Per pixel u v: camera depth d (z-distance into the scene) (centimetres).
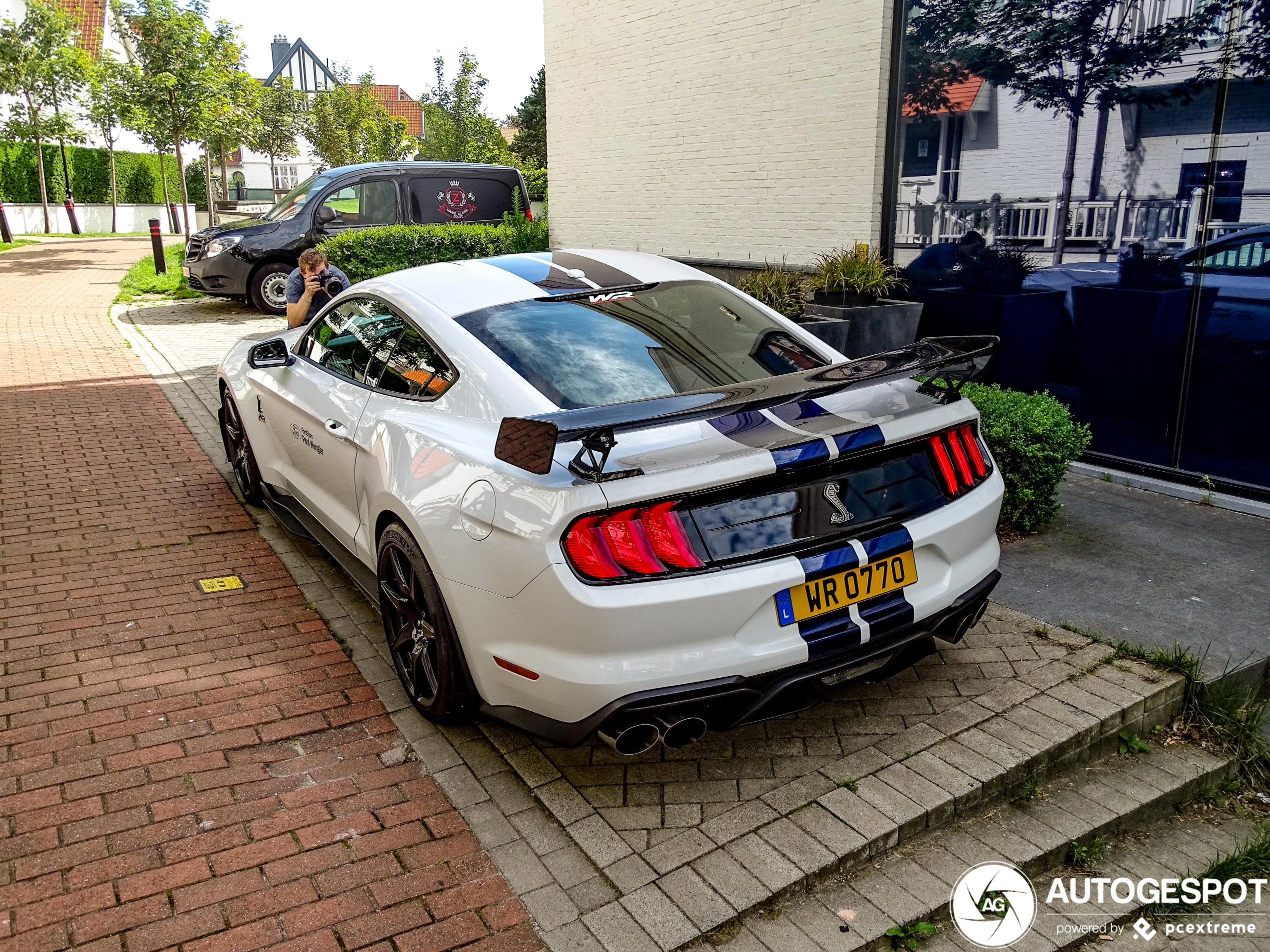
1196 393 586
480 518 293
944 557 324
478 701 328
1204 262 573
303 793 311
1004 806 317
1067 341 659
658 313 388
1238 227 554
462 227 1364
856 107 805
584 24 1105
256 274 1349
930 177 756
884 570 307
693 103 977
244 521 562
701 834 288
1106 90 615
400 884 271
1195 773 338
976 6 693
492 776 321
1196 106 566
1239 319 559
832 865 277
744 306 412
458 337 360
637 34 1028
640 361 354
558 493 273
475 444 316
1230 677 374
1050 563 485
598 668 272
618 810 301
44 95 2861
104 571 487
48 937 250
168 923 255
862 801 301
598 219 1146
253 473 558
